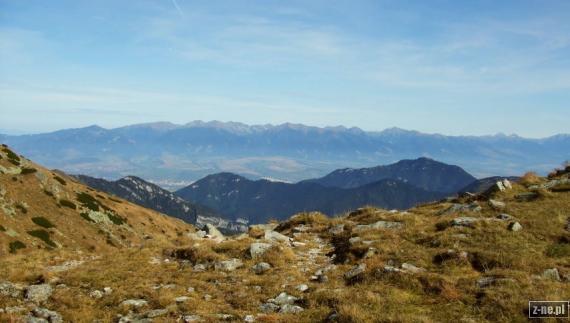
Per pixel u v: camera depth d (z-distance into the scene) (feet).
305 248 79.66
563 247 60.34
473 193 104.47
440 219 80.94
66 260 82.28
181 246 82.12
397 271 55.88
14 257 84.84
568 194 86.38
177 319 48.29
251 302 52.70
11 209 241.96
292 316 46.85
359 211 104.88
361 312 44.09
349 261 66.39
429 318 42.42
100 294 58.39
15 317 49.65
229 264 69.26
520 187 99.50
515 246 61.05
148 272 68.33
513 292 45.39
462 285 50.29
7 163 282.97
